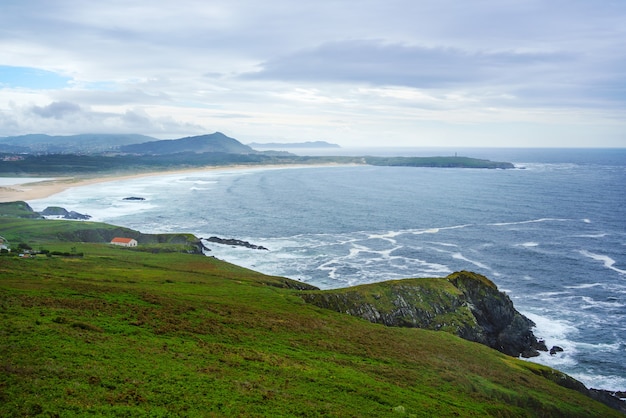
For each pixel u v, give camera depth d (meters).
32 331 40.84
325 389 41.09
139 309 56.41
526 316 105.50
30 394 29.73
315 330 64.69
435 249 160.62
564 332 98.50
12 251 106.81
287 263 141.88
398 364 56.59
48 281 67.81
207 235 180.50
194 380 36.75
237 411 32.84
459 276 106.75
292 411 34.78
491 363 69.25
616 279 130.00
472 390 54.47
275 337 56.44
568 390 67.38
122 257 118.06
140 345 42.66
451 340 77.31
